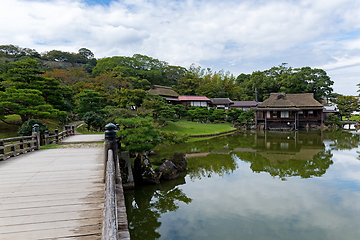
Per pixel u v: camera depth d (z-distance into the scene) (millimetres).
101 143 12133
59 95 22953
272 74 71375
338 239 5793
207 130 31734
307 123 39469
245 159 15281
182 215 7309
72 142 12109
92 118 21453
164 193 9211
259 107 39062
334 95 56656
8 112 17344
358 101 45312
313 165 13617
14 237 2785
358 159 15148
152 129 11609
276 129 37531
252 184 10133
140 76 58562
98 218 3316
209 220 6922
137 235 6250
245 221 6797
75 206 3705
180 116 41375
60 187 4613
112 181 2826
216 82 66375
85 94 25047
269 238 5871
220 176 11398
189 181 10648
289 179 10805
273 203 8055
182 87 61344
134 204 8344
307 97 40469
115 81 40906
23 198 4016
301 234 6039
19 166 6461
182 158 12742
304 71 59188
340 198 8414
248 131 35812
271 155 16656
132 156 12867
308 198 8461
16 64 20922
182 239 5941
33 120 13781
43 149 9859
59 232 2924
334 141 23734
